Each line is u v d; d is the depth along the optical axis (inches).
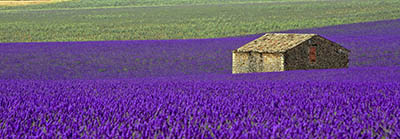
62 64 1163.3
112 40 1871.3
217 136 213.8
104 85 524.7
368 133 211.3
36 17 2891.2
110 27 2347.4
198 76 771.4
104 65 1143.6
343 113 270.4
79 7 3631.9
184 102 328.5
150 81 608.1
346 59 983.0
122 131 225.5
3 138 218.5
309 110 289.3
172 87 478.6
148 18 2679.6
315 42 927.7
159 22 2482.8
